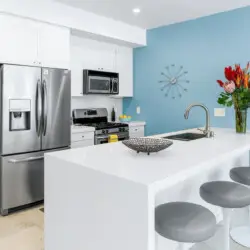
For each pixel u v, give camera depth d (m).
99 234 1.36
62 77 3.24
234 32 3.42
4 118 2.76
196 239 1.29
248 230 2.44
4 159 2.80
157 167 1.42
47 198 1.69
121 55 4.42
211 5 3.28
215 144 2.13
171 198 1.99
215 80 3.64
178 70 4.02
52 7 3.12
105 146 2.02
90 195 1.40
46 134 3.10
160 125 4.31
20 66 2.85
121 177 1.24
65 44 3.34
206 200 1.84
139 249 1.18
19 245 2.23
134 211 1.20
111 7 3.34
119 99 4.88
